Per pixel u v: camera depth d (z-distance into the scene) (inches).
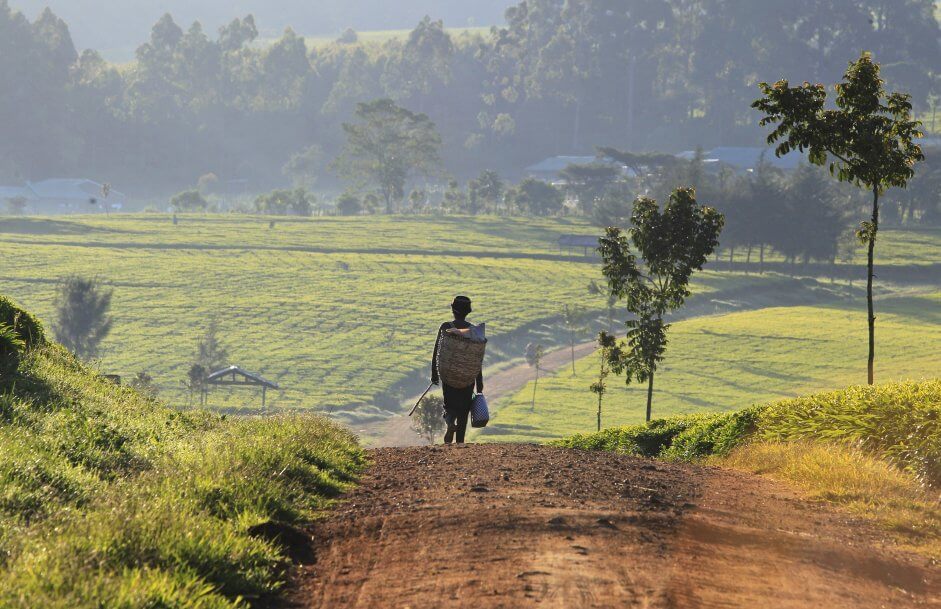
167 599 531.8
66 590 520.4
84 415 1227.9
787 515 913.5
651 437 2443.4
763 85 2406.5
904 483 1101.7
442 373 1536.7
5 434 961.5
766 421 1863.9
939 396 1520.7
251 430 1453.0
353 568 667.4
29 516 722.2
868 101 2324.1
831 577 621.0
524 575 590.6
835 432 1542.8
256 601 597.0
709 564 633.0
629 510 853.8
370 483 1088.8
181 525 665.6
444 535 740.0
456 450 1437.0
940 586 620.4
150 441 1186.0
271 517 810.2
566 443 2815.0
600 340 4835.1
